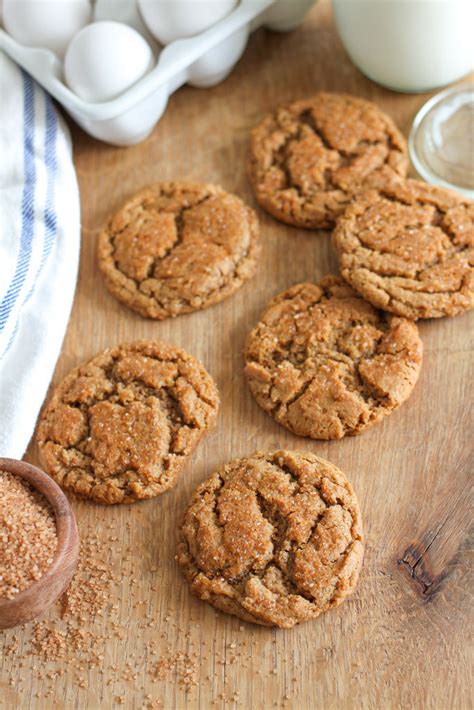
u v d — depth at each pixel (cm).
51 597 49
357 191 59
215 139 63
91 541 53
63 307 57
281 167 61
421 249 56
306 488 52
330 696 49
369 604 51
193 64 61
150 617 51
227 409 55
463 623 50
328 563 50
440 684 49
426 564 51
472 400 55
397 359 54
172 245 59
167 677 50
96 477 53
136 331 58
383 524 52
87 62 58
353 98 62
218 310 58
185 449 54
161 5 58
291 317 56
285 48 66
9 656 51
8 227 57
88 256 60
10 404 55
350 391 54
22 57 59
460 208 57
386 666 49
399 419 54
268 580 50
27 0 59
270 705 49
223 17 59
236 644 50
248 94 64
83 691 50
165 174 62
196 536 52
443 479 53
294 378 54
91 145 63
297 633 50
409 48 60
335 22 65
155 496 54
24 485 51
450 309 55
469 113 60
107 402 55
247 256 58
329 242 59
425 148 61
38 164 59
